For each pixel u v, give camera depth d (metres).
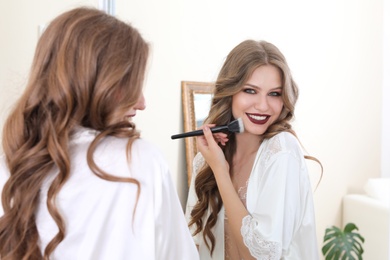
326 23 2.79
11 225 0.73
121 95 0.74
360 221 2.73
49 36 0.74
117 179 0.73
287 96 1.09
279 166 1.05
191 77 2.34
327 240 2.77
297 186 1.05
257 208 1.06
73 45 0.72
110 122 0.74
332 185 2.86
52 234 0.72
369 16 2.75
